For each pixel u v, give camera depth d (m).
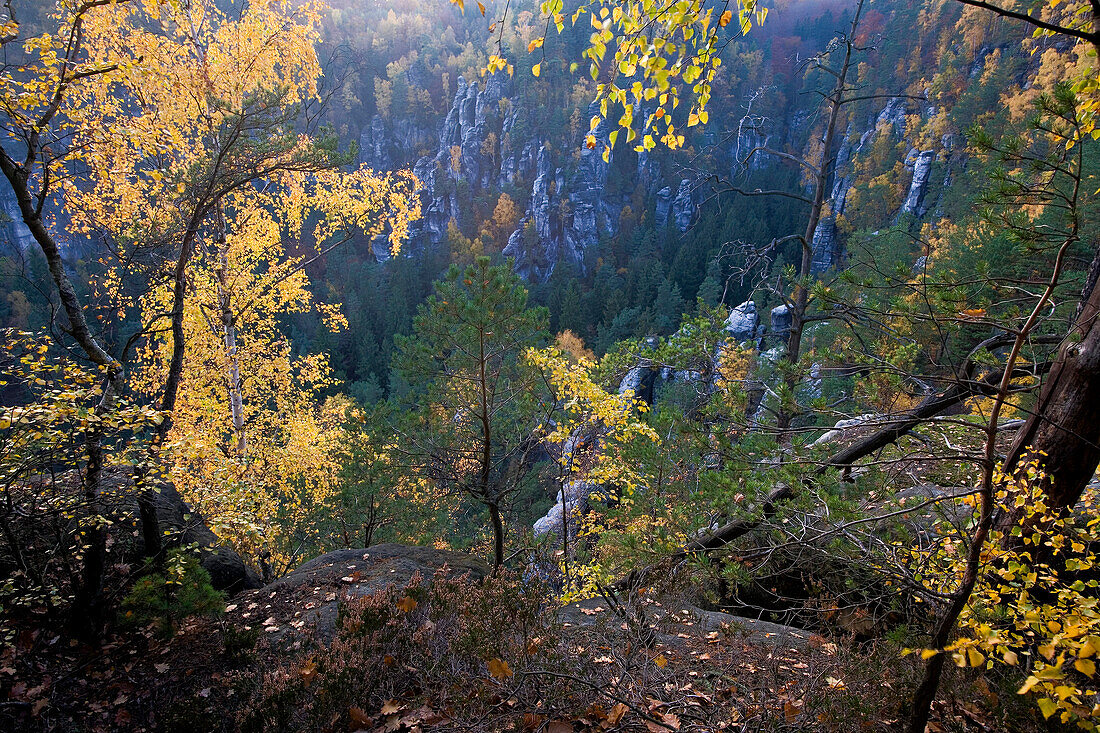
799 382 5.65
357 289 72.81
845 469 4.79
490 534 12.73
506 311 6.62
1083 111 2.91
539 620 3.92
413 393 8.02
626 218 101.94
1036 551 3.32
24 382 4.00
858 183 66.44
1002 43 59.09
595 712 2.98
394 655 3.64
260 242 10.69
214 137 7.86
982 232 12.98
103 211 6.14
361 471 10.51
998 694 3.48
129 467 5.02
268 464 11.38
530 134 109.62
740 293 48.78
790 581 6.42
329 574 6.46
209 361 11.15
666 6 3.02
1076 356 3.36
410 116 126.94
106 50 7.41
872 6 77.62
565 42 107.50
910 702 3.40
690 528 6.88
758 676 3.71
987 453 2.85
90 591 4.60
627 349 9.61
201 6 8.20
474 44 128.88
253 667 4.40
